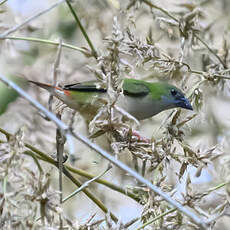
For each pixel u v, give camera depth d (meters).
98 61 9.92
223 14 13.36
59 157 8.46
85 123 11.54
